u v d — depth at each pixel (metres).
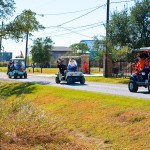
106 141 15.57
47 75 57.38
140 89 28.88
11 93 32.56
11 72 50.97
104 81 40.34
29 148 11.85
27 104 17.19
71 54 99.06
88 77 46.06
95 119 18.27
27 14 49.38
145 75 25.66
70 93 25.31
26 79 47.34
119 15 39.66
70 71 36.25
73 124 18.72
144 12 38.53
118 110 18.05
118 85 34.16
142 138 14.72
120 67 45.81
